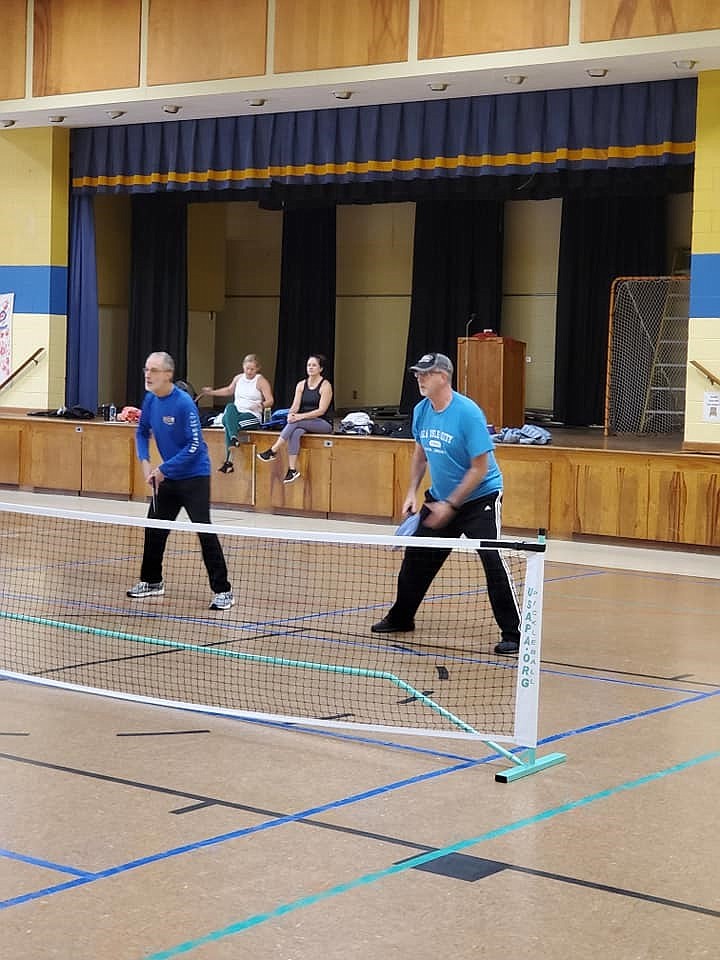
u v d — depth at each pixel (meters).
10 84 16.06
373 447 13.77
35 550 11.20
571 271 21.09
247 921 3.66
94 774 5.04
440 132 14.20
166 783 4.95
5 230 17.22
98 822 4.48
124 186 16.59
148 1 14.95
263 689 6.44
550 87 13.45
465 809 4.71
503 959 3.45
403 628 7.99
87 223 17.02
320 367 14.26
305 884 3.95
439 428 7.37
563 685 6.76
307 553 11.48
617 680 6.91
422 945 3.53
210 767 5.17
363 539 5.92
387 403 23.12
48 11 15.72
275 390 23.42
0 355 17.36
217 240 22.91
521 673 5.28
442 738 5.67
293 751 5.43
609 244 20.86
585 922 3.70
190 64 14.67
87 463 15.53
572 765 5.32
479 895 3.89
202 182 15.96
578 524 12.68
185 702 6.12
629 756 5.46
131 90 15.12
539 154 13.65
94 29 15.36
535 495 12.88
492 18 12.81
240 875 4.01
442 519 7.32
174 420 8.50
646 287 19.67
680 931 3.65
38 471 15.91
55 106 15.72
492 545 5.48
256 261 23.97
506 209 22.05
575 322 21.20
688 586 10.20
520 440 13.28
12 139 17.09
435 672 6.93
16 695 6.29
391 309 23.02
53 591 9.15
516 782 5.07
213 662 7.04
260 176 15.52
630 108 13.16
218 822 4.51
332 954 3.46
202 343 22.88
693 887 3.99
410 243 22.72
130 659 7.06
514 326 22.14
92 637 7.65
